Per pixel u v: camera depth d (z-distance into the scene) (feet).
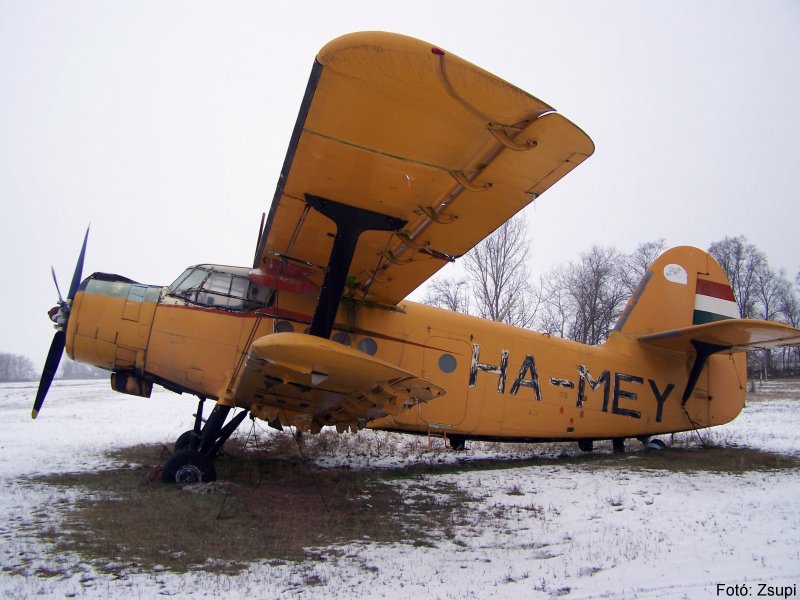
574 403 35.58
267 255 27.61
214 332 28.07
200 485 25.46
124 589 14.57
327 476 30.19
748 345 36.45
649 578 16.46
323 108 16.30
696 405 39.06
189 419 58.90
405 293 29.94
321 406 25.71
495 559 18.26
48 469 30.42
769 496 26.30
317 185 20.85
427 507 24.63
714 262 40.98
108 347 27.66
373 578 16.25
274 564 16.99
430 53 13.69
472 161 18.28
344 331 30.22
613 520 22.84
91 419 57.98
